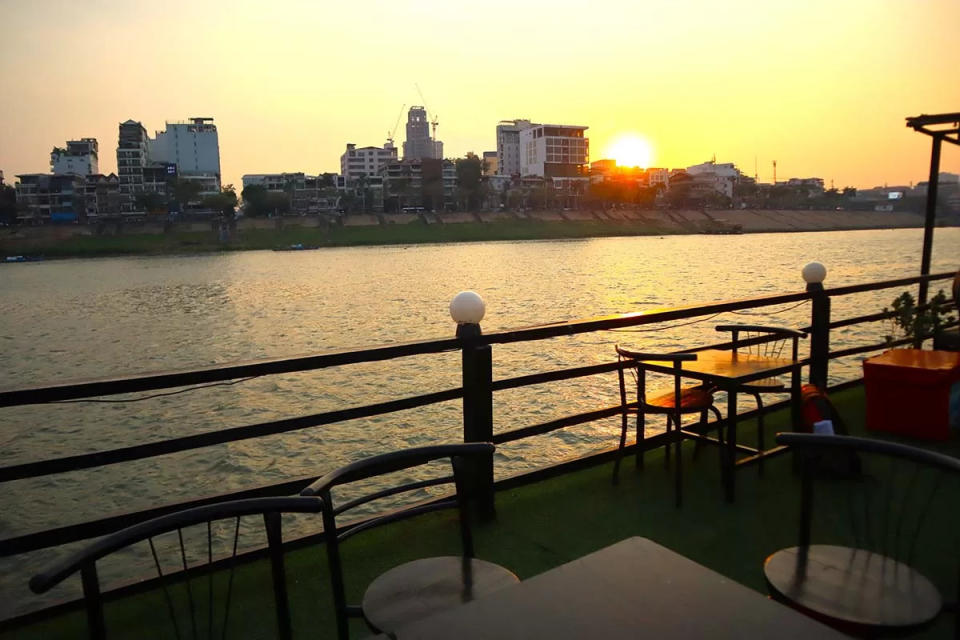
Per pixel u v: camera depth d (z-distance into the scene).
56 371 25.28
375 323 32.94
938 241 117.19
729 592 1.59
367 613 2.12
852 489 4.19
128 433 15.51
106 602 3.19
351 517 9.32
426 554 3.54
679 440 3.98
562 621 1.50
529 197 183.12
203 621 3.00
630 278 53.88
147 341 30.86
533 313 34.22
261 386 18.53
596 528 3.78
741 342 4.87
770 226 186.88
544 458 11.24
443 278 58.41
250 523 9.35
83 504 11.34
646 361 4.28
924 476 4.33
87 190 168.00
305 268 80.44
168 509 3.28
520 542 3.64
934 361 5.27
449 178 193.25
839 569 2.25
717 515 3.89
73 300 52.62
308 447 13.07
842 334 20.66
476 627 1.49
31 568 8.59
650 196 192.38
